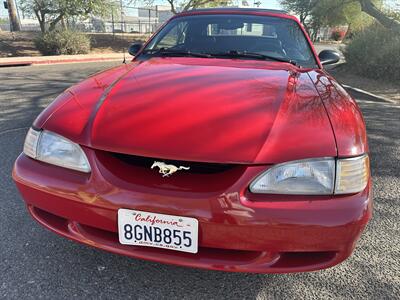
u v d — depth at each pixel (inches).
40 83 287.3
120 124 63.4
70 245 80.5
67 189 61.7
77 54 579.8
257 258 59.1
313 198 57.0
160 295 67.7
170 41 113.7
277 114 64.6
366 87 311.1
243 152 57.5
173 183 58.4
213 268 59.3
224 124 61.7
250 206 56.0
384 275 74.7
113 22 790.5
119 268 74.0
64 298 65.9
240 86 75.0
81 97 73.2
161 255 60.6
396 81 328.8
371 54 358.6
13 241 81.4
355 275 74.6
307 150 58.1
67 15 617.3
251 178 56.8
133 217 59.0
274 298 68.1
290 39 110.5
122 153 59.9
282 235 56.4
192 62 94.4
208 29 114.0
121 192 58.9
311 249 57.5
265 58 103.2
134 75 83.1
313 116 64.8
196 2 808.3
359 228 57.3
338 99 74.5
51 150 64.5
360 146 61.3
